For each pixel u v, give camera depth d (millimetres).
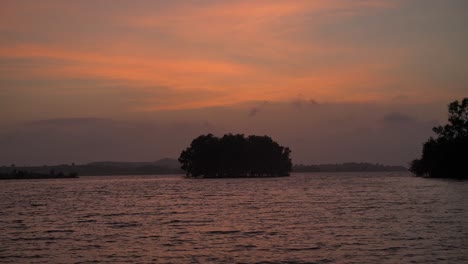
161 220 52750
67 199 97562
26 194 121438
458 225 42812
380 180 198750
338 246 33562
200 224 48312
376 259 29094
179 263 29188
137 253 32531
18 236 41344
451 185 121000
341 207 65000
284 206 69375
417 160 197000
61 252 33312
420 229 40688
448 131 159875
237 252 32219
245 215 56656
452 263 27688
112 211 65938
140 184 196250
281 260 29391
